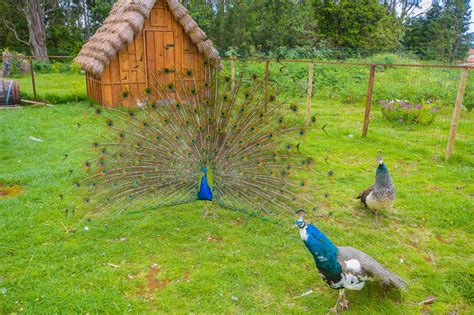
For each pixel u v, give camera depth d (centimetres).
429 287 464
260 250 538
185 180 588
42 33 3891
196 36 1529
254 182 578
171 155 586
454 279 475
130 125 604
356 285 410
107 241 556
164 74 644
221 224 609
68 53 3769
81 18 5569
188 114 605
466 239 571
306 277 484
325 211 658
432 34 4422
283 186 580
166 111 609
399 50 3491
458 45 4922
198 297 446
